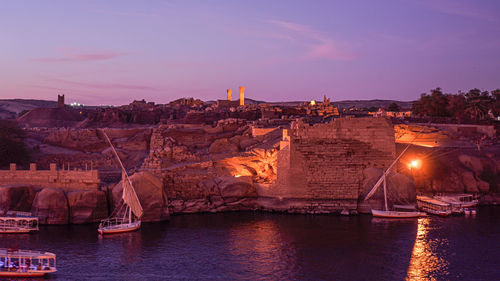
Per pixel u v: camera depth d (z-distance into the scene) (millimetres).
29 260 49781
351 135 79125
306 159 78062
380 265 52031
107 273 49500
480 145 102688
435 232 65562
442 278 48469
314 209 77500
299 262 52969
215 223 70625
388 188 77375
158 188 72750
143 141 95625
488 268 51250
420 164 89688
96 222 69750
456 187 87375
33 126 141500
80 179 71812
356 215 76438
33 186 71688
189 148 91812
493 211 80125
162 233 64750
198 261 53281
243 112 117688
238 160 86188
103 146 95562
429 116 142000
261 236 63344
